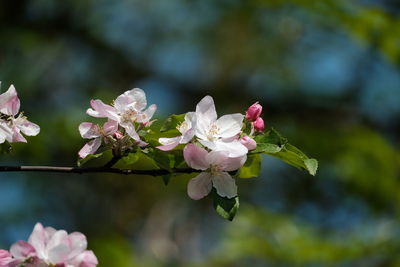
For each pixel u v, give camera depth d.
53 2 12.10
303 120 12.72
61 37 12.07
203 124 3.30
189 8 12.98
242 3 12.32
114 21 12.80
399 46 10.77
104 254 8.76
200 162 3.26
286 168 12.17
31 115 10.83
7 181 11.68
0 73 11.25
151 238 11.96
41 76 11.62
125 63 12.68
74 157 10.80
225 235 10.13
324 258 9.46
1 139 3.44
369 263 10.08
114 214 12.22
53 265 2.96
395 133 13.00
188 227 12.66
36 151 10.11
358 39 10.98
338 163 11.62
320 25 11.98
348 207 11.87
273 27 12.83
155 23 13.10
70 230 12.00
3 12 11.55
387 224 10.38
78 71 12.11
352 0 11.62
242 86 13.20
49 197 11.89
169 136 3.40
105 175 11.98
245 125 3.41
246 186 12.22
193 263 11.22
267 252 9.53
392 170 11.62
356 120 12.81
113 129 3.37
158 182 12.07
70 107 11.19
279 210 12.11
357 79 13.05
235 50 13.14
